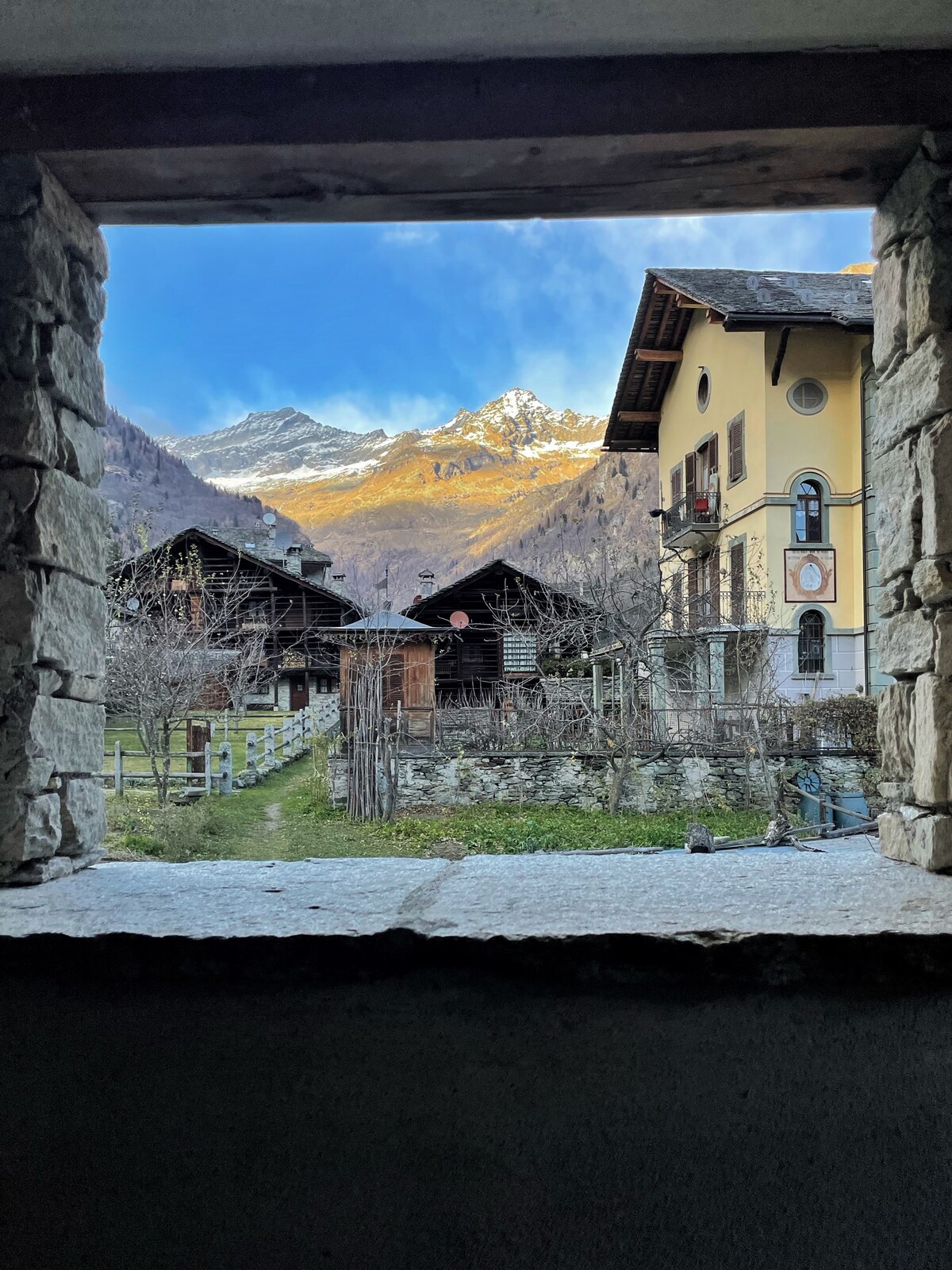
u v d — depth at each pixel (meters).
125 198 1.80
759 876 1.70
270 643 21.02
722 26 1.54
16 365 1.64
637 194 1.81
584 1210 1.33
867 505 12.70
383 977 1.35
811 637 13.12
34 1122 1.38
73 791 1.77
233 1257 1.36
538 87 1.62
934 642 1.67
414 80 1.63
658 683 11.79
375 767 8.99
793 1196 1.33
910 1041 1.34
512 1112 1.34
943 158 1.63
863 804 9.50
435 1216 1.34
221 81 1.64
